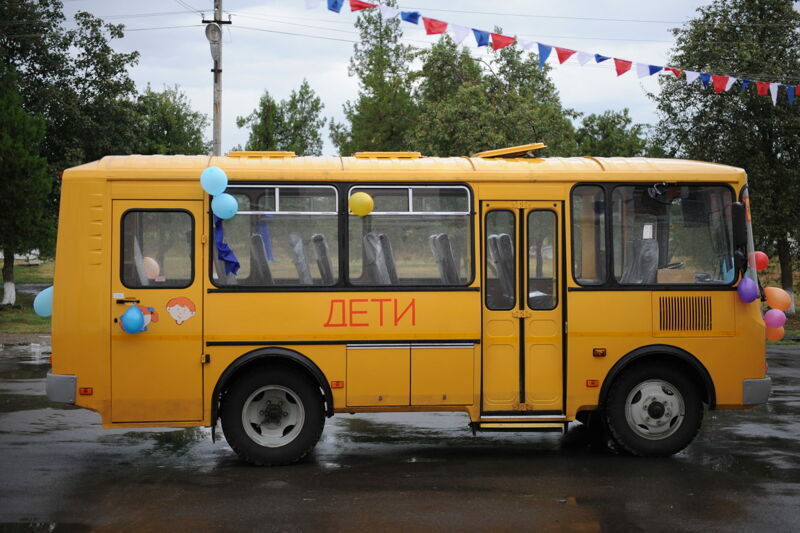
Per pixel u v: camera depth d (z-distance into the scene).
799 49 24.30
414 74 37.34
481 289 7.68
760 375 7.93
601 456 7.93
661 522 5.75
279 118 44.53
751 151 25.22
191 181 7.45
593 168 7.87
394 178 7.66
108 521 5.78
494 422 7.67
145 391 7.36
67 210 7.34
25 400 11.16
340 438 8.80
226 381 7.41
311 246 7.57
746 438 8.80
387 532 5.52
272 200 7.55
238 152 7.79
